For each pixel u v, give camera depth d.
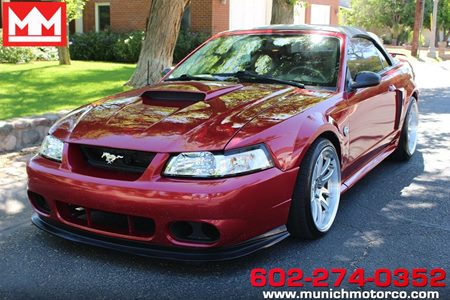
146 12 19.88
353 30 5.07
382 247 3.66
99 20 21.53
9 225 4.12
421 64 22.33
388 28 38.34
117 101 3.99
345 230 3.97
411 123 6.07
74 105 7.71
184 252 3.14
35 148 6.15
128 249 3.22
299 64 4.50
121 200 3.13
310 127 3.57
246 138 3.21
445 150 6.59
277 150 3.31
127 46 17.41
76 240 3.40
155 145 3.18
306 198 3.53
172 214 3.04
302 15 23.73
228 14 19.61
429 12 37.28
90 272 3.30
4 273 3.30
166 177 3.11
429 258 3.49
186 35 18.33
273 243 3.31
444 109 9.80
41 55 15.29
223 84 4.25
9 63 14.20
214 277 3.23
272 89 4.09
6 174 5.25
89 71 12.48
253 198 3.13
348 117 4.16
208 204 3.01
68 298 2.99
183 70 4.88
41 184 3.45
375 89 4.81
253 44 4.83
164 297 2.99
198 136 3.21
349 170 4.46
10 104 7.67
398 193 4.89
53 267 3.38
